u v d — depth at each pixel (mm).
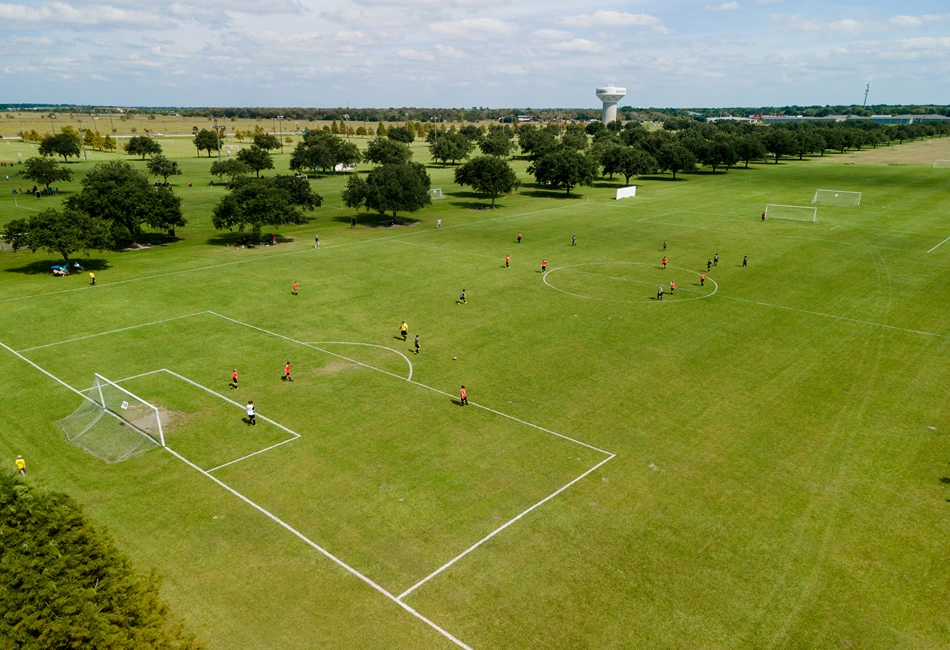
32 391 46781
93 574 21156
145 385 47812
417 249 94062
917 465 37281
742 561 29500
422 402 45281
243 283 74875
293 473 36625
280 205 97438
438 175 196000
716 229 109688
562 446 39469
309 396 46156
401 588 27891
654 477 36219
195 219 118062
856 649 24656
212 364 51688
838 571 28844
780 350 54719
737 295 70688
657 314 64125
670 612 26531
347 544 30688
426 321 62094
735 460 37906
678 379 48969
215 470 36812
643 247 95438
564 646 24875
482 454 38562
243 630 25578
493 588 27875
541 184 172375
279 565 29250
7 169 186125
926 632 25422
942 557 29703
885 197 145000
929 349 54938
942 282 75562
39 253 90125
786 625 25828
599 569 29031
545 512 33094
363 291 71938
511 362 52219
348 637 25281
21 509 21156
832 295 70625
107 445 39344
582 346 55594
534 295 70688
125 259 86938
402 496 34406
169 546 30469
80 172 184250
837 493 34656
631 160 169750
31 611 18641
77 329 59281
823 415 43281
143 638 20344
